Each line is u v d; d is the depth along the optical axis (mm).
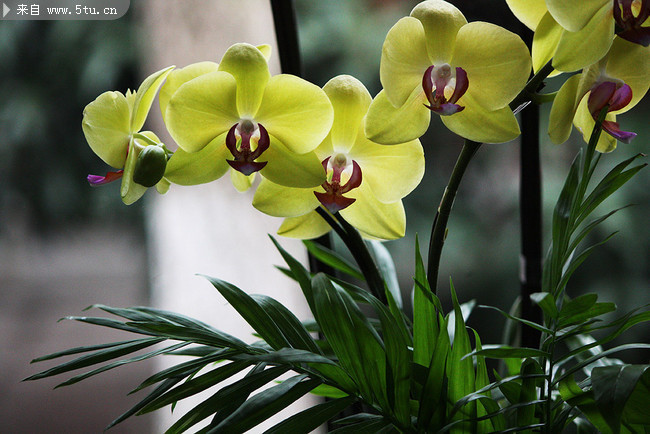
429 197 3539
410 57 939
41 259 6180
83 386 3957
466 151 966
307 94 951
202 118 954
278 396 931
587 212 981
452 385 966
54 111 4270
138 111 972
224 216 1609
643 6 916
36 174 4465
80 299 5340
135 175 950
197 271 1628
